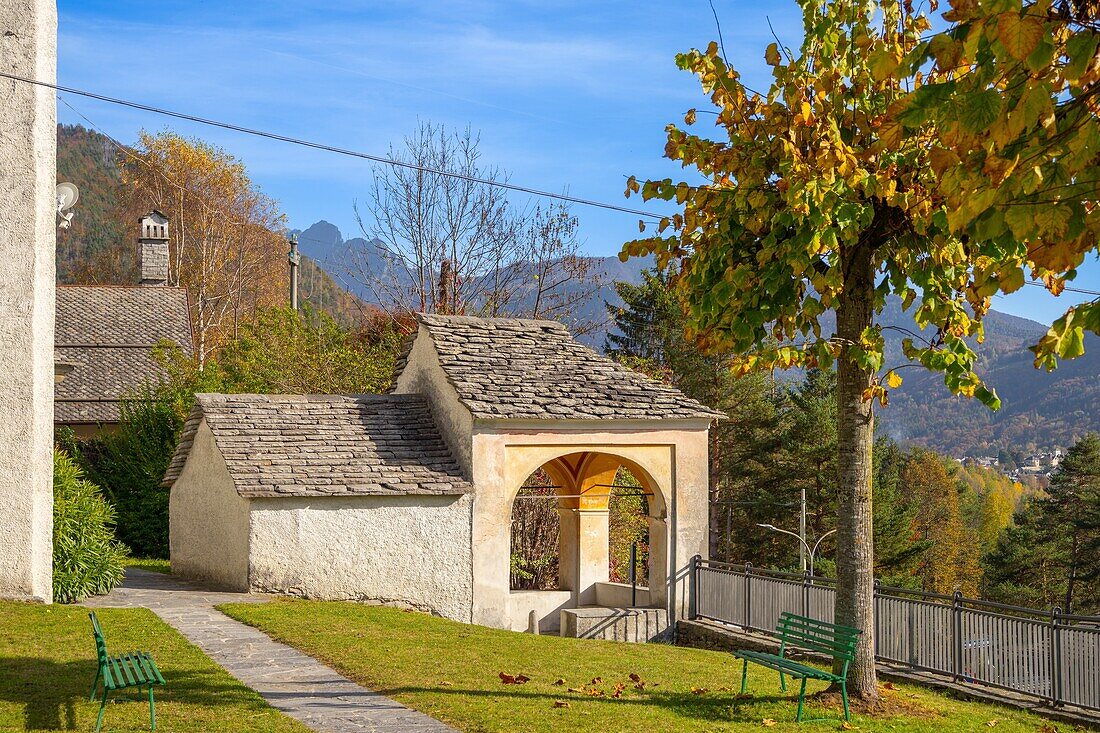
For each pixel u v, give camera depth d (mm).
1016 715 11570
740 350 10414
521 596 20484
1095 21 5438
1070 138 5473
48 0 15648
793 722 10156
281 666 11938
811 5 9922
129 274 59344
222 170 57719
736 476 48219
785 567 45844
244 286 57375
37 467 15141
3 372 14914
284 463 18141
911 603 14070
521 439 19031
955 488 79688
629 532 31656
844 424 10766
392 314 37094
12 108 15055
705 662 14391
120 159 58406
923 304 10000
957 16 5570
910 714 10617
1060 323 5535
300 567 17594
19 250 15016
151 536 28156
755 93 10469
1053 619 12016
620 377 20906
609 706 10484
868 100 9906
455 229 37094
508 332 21547
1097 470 57438
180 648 12656
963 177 5766
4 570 14938
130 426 29234
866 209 9438
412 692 10680
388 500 18203
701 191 10430
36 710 9531
